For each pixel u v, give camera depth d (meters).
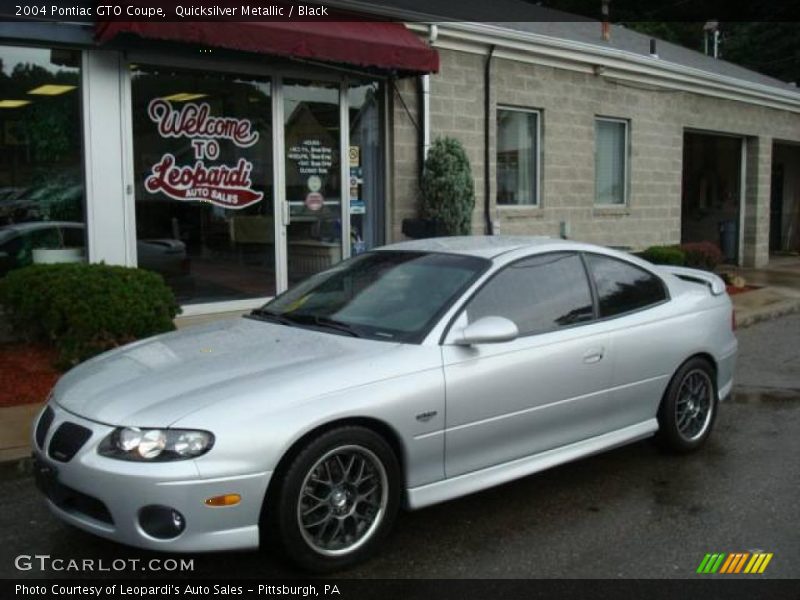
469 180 11.19
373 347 4.27
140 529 3.53
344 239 10.80
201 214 9.45
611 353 5.05
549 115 13.33
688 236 20.47
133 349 4.64
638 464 5.52
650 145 15.52
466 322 4.48
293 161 10.22
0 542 4.24
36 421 4.18
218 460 3.54
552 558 4.07
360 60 9.22
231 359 4.20
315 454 3.77
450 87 11.71
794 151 22.81
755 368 8.78
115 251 8.73
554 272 5.07
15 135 8.20
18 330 7.57
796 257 21.62
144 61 8.79
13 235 8.28
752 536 4.34
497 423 4.46
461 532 4.39
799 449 5.88
